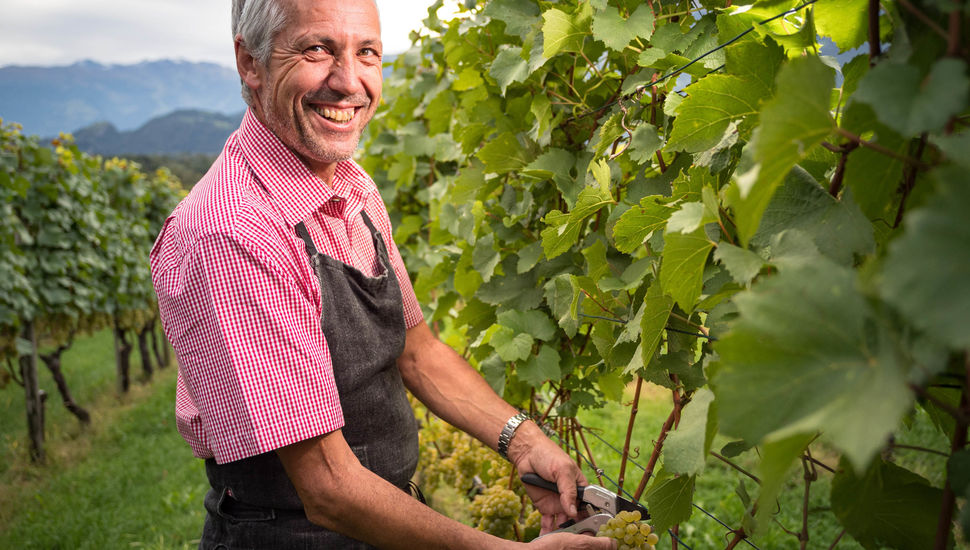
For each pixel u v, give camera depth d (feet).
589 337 6.95
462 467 9.95
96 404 31.07
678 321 4.85
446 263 9.60
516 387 7.79
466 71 8.23
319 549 5.60
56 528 16.43
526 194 7.21
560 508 6.11
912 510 3.38
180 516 16.96
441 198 10.73
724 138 3.98
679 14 5.45
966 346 1.56
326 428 4.92
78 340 52.34
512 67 6.75
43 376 37.35
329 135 5.57
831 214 2.98
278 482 5.54
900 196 3.11
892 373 1.88
